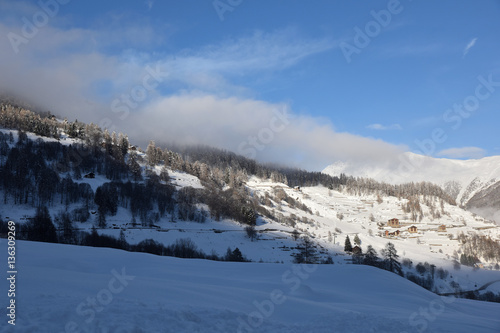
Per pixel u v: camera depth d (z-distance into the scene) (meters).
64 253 39.12
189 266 42.31
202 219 138.62
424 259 133.75
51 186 123.88
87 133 188.25
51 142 160.25
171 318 15.55
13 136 162.25
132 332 13.55
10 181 117.75
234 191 177.62
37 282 20.08
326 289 35.12
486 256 154.12
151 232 113.50
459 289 92.38
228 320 16.73
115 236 100.88
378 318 19.66
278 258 106.94
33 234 80.19
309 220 197.38
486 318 28.75
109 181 151.00
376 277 41.53
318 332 16.86
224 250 108.25
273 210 188.12
